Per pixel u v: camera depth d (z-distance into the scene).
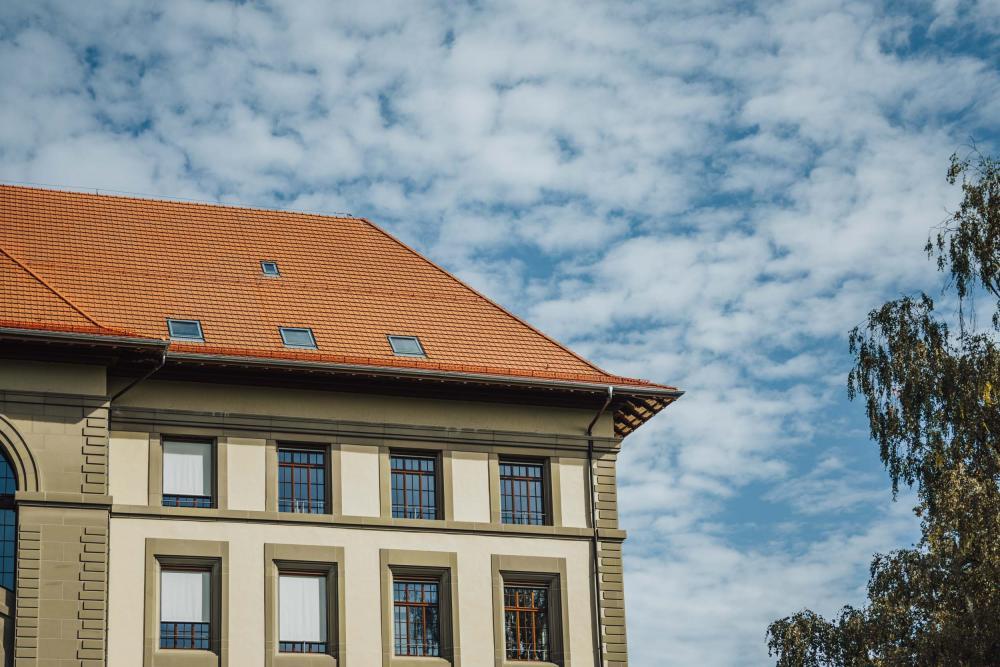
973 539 40.56
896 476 43.78
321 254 52.12
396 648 45.03
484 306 51.31
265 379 45.66
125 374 44.16
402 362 46.53
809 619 50.50
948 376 42.66
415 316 49.75
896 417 43.78
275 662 43.47
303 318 48.09
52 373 42.72
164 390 44.72
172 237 50.66
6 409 42.03
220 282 48.84
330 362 45.38
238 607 43.56
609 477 48.25
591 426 48.50
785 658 50.06
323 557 44.75
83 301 45.97
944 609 41.88
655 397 48.53
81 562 41.47
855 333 45.09
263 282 49.50
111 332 42.53
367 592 44.88
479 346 48.91
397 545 45.59
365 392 46.66
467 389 47.31
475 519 46.62
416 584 45.84
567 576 46.88
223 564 43.78
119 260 48.56
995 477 41.62
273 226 53.06
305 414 45.91
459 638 45.25
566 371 48.38
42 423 42.25
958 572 41.19
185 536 43.69
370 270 51.88
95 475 42.28
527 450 47.75
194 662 42.78
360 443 46.19
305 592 44.62
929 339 43.91
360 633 44.44
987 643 39.81
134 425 44.19
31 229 48.97
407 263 52.84
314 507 45.47
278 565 44.41
